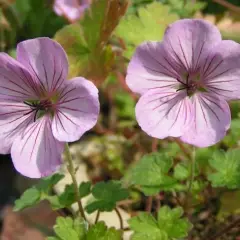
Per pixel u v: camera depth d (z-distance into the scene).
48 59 0.11
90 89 0.10
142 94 0.11
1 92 0.11
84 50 0.15
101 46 0.15
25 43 0.10
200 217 0.15
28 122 0.11
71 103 0.10
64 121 0.10
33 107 0.11
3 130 0.11
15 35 0.21
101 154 0.18
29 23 0.21
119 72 0.18
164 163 0.13
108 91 0.19
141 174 0.13
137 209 0.16
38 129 0.11
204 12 0.21
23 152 0.11
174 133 0.11
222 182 0.13
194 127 0.11
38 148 0.11
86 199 0.15
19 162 0.11
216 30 0.11
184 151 0.16
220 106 0.11
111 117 0.19
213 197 0.15
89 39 0.15
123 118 0.19
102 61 0.15
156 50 0.11
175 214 0.12
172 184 0.13
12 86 0.11
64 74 0.11
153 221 0.12
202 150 0.16
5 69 0.11
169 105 0.11
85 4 0.19
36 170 0.11
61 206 0.13
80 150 0.18
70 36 0.15
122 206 0.16
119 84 0.19
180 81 0.11
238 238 0.15
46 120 0.11
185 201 0.14
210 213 0.15
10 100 0.11
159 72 0.11
